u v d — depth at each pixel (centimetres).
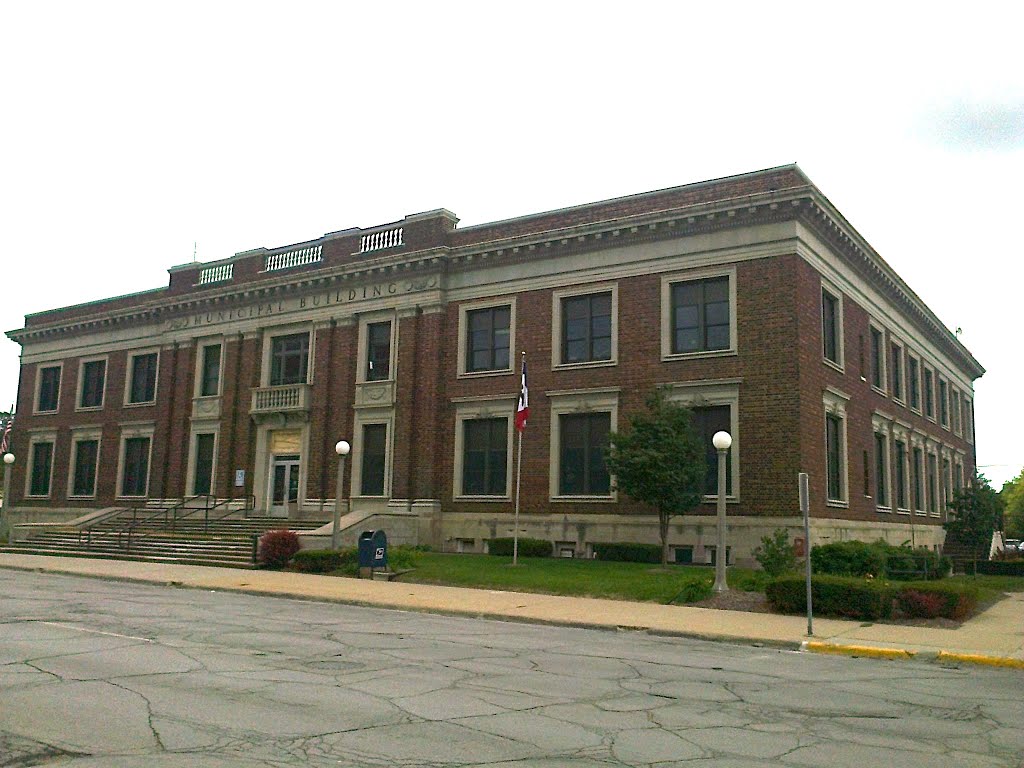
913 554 2689
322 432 3712
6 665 1102
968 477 5309
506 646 1438
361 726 835
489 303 3403
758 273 2858
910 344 4150
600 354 3155
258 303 4006
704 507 2856
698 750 790
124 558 3102
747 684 1143
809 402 2814
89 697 922
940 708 1019
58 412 4816
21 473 4919
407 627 1661
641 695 1045
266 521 3562
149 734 780
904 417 3906
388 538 3247
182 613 1747
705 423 2912
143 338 4481
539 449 3206
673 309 3016
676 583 2225
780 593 1916
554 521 3134
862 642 1538
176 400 4234
